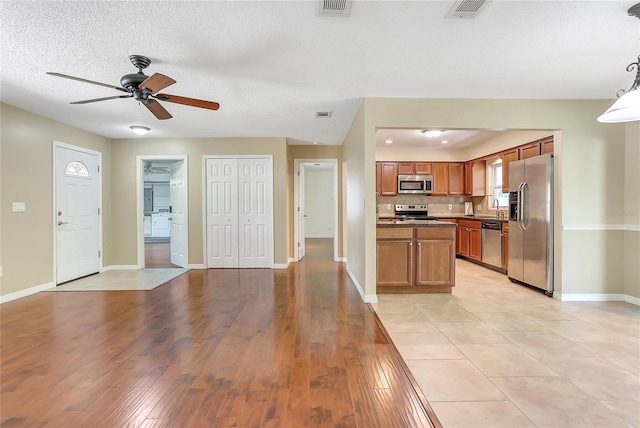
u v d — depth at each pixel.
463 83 3.20
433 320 3.09
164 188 11.12
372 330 2.84
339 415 1.69
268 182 5.70
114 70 2.82
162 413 1.70
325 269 5.62
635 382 1.99
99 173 5.29
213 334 2.75
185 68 2.81
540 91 3.44
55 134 4.42
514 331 2.81
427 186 6.91
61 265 4.53
